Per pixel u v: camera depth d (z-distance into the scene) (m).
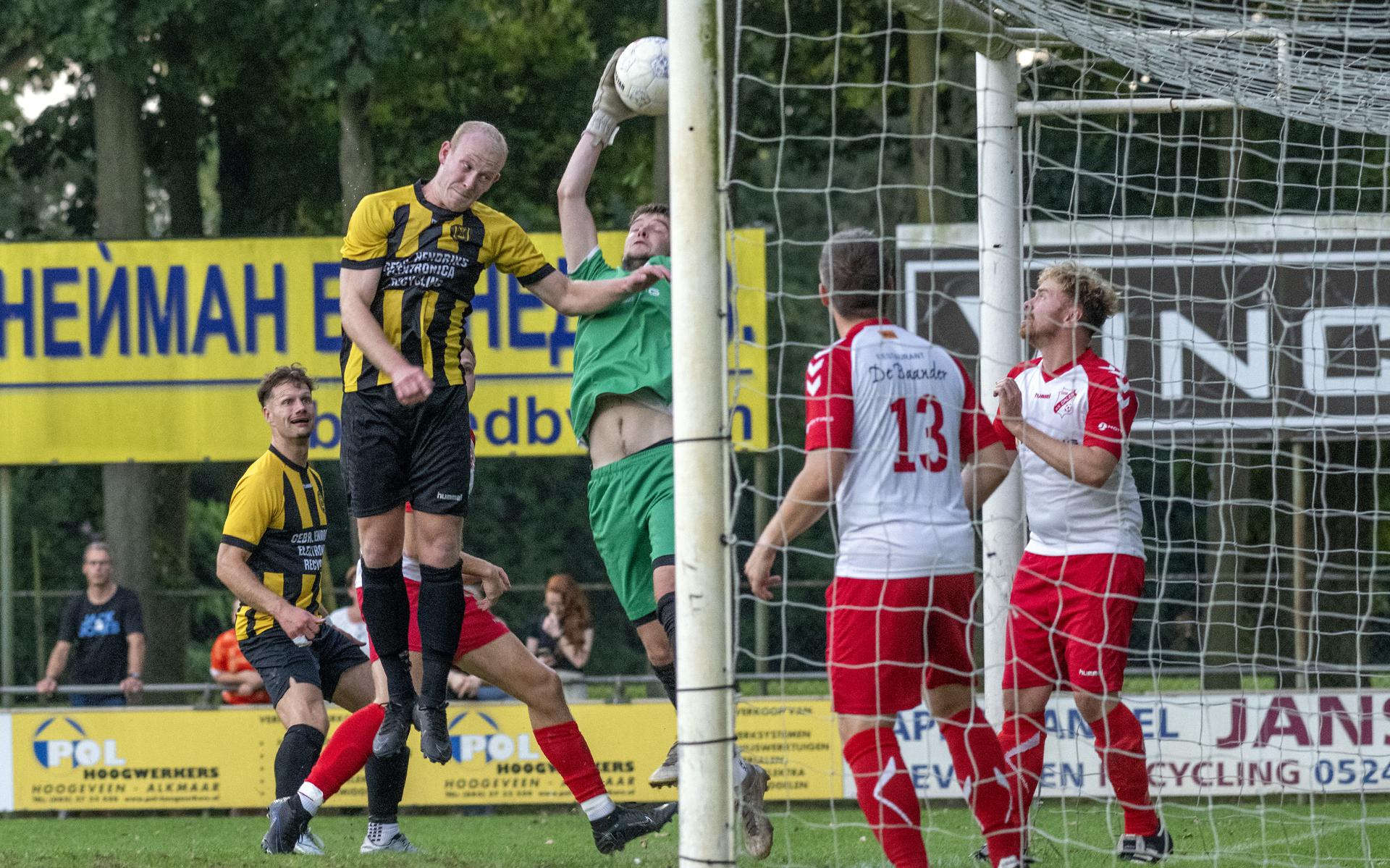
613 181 63.62
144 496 54.66
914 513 14.57
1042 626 19.22
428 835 28.86
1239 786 31.61
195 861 18.62
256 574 22.14
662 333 19.17
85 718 35.03
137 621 37.16
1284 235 36.66
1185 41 22.28
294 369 22.48
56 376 41.94
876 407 14.58
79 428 41.94
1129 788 19.44
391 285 16.45
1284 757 31.55
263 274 41.88
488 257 17.02
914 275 37.94
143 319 41.94
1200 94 24.77
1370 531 46.53
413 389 15.66
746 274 40.12
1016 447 18.23
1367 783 31.34
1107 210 47.66
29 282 41.97
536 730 19.77
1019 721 19.27
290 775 21.05
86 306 41.94
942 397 14.98
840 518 14.73
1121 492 19.05
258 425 41.88
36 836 29.73
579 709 34.72
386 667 17.42
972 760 15.32
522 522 79.00
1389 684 38.31
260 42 56.22
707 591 14.30
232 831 30.73
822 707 33.16
